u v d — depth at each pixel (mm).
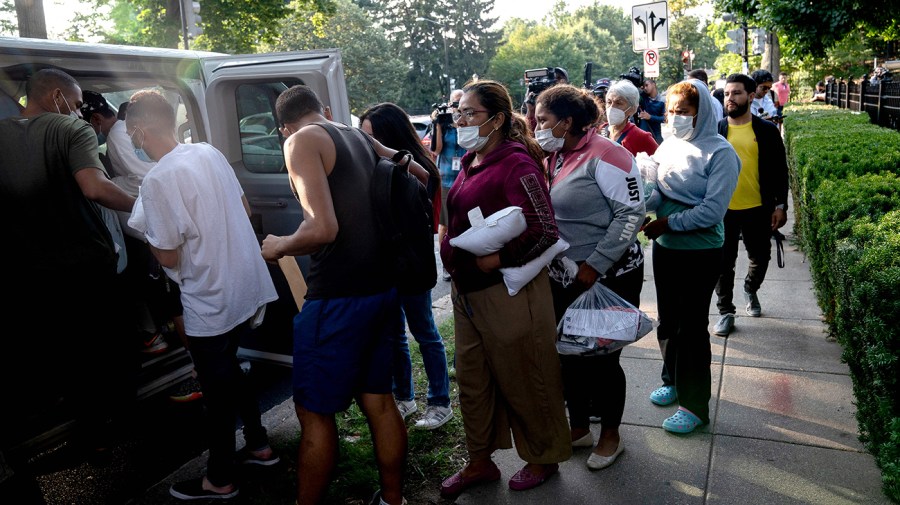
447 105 5852
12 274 3361
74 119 3344
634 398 3979
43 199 3314
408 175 2920
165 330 4797
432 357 3773
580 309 3062
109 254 3557
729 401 3826
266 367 5164
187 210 3041
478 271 2877
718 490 3014
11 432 3445
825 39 10719
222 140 4348
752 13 11977
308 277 2816
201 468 3590
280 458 3609
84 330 3537
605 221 3055
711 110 3463
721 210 3299
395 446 2939
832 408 3648
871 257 2779
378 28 60812
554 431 3033
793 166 7945
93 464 3820
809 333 4766
